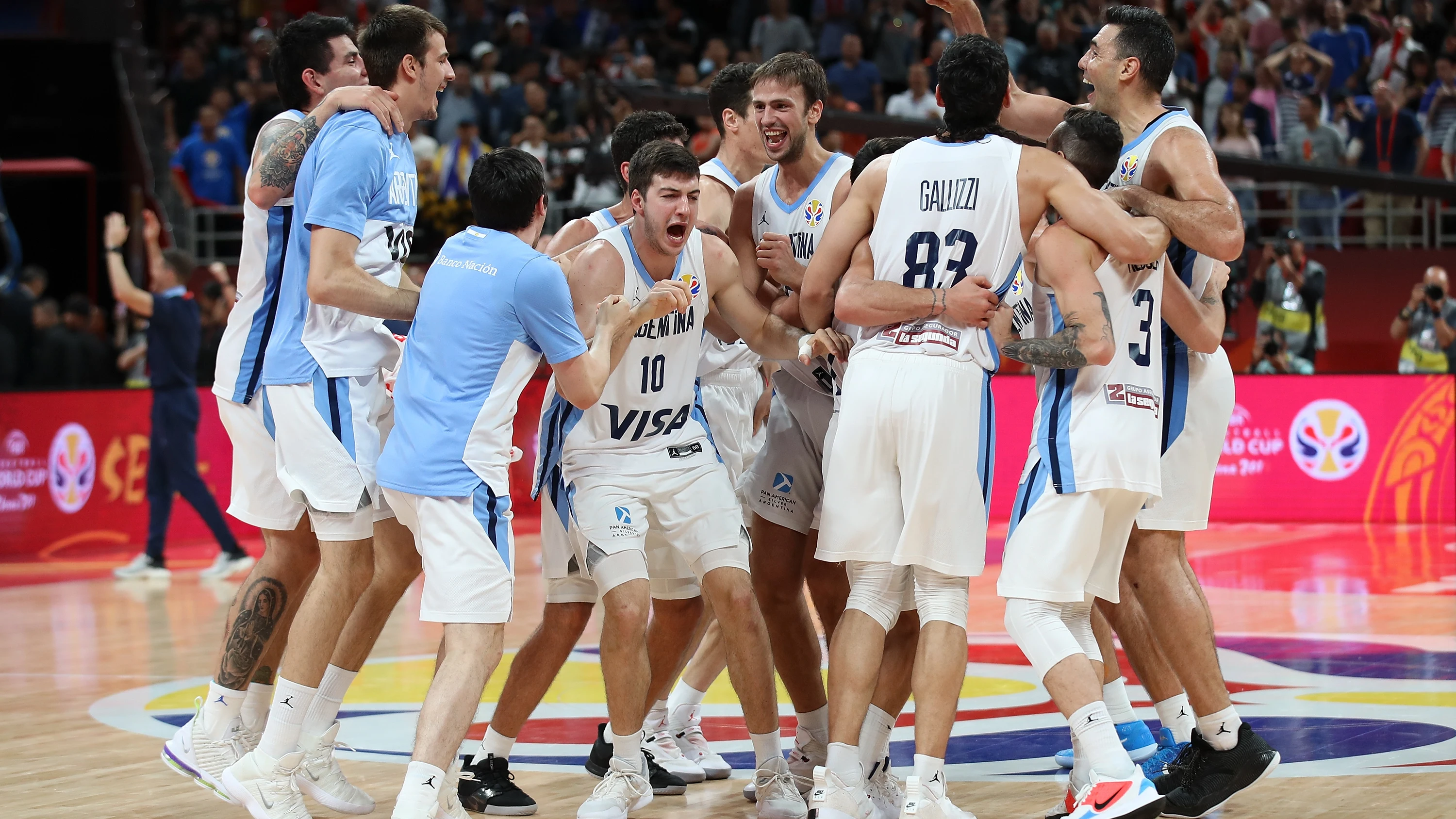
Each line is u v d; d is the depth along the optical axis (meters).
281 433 6.34
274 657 6.79
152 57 26.77
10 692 9.29
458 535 5.78
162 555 15.44
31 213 24.23
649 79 22.34
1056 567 5.74
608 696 6.24
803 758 6.76
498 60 24.66
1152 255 5.78
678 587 6.69
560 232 7.30
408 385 5.95
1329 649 9.88
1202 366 6.44
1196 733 6.18
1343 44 22.33
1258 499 18.05
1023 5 22.81
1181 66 22.05
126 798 6.66
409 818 5.47
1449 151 21.05
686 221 6.15
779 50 23.81
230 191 23.36
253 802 5.97
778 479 6.76
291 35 6.95
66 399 17.52
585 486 6.34
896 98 21.70
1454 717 7.77
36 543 17.19
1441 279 17.95
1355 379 17.61
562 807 6.48
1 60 24.34
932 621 5.86
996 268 5.90
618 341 6.08
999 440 18.14
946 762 7.17
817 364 6.74
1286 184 20.70
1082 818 5.53
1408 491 17.39
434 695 5.65
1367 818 5.89
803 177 6.96
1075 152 5.91
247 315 6.62
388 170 6.43
